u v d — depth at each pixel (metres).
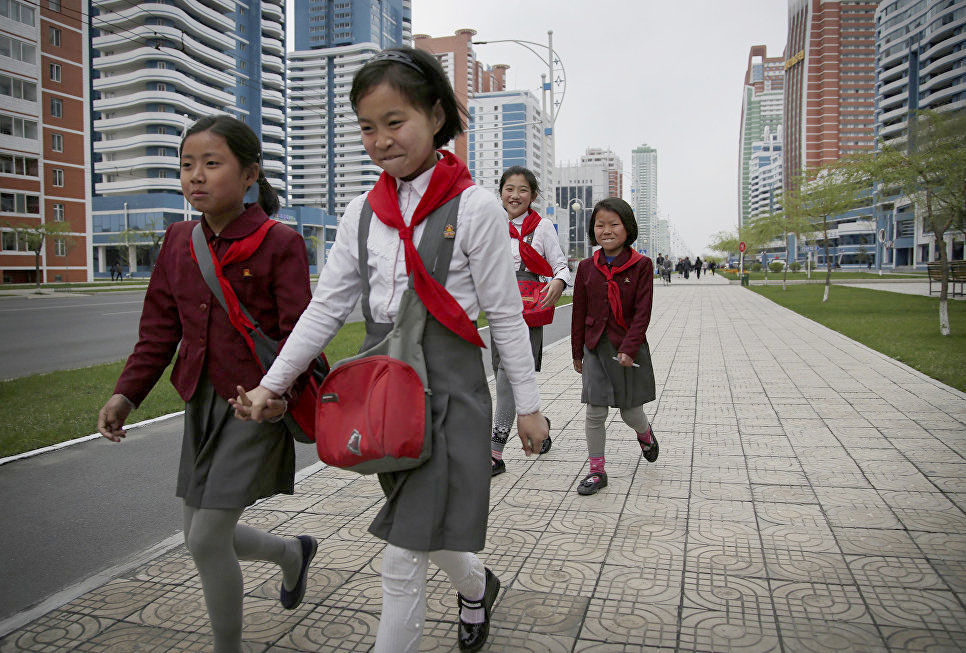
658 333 12.77
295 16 112.44
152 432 5.49
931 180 11.12
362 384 1.72
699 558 2.94
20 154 44.28
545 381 7.61
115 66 68.75
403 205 1.86
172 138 68.62
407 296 1.77
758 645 2.24
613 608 2.51
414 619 1.76
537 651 2.23
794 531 3.21
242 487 1.94
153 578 2.86
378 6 115.19
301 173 114.00
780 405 6.04
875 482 3.88
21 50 43.97
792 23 140.00
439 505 1.74
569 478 4.13
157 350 2.15
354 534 3.29
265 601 2.64
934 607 2.47
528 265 4.27
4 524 3.58
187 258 2.05
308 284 2.10
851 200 20.34
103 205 67.62
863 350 9.75
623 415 4.09
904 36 70.56
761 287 34.56
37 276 36.62
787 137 143.50
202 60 73.25
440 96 1.82
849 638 2.28
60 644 2.34
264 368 1.99
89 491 4.11
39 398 6.64
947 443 4.64
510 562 2.93
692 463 4.36
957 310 17.31
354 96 1.78
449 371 1.81
